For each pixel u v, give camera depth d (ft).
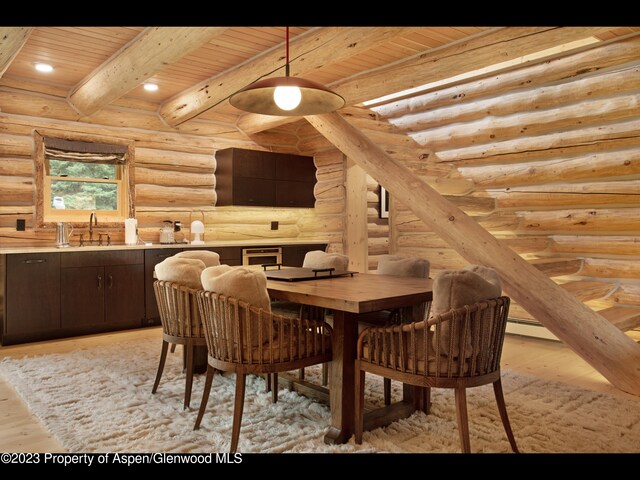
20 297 15.64
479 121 18.83
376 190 22.71
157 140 20.62
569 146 16.25
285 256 21.80
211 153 22.20
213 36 12.10
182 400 10.45
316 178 24.23
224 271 8.90
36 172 17.69
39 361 13.47
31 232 17.67
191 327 10.01
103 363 13.28
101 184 19.49
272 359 8.17
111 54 15.10
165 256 18.65
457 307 7.34
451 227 13.79
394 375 7.84
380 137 18.76
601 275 16.07
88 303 16.93
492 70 17.87
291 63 14.14
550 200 17.01
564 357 14.56
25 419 9.57
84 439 8.54
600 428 9.16
